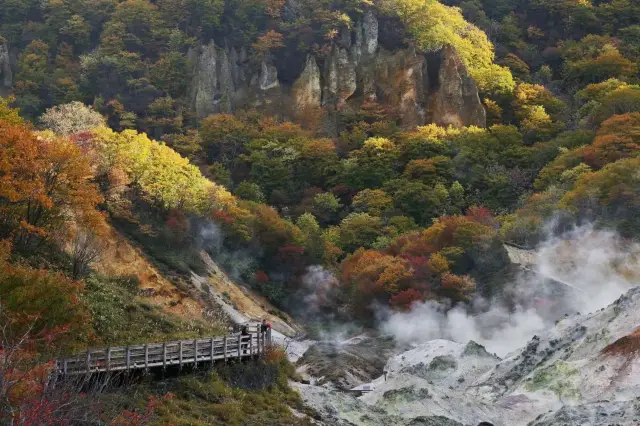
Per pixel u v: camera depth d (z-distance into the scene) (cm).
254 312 9388
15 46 18262
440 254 10319
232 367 5241
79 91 16600
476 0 19938
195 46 17425
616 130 12706
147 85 16288
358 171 13762
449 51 15938
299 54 17262
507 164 13788
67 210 6675
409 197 12706
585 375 5481
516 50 18575
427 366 6881
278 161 13925
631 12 19562
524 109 15638
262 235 10931
